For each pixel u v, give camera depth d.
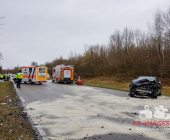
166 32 27.28
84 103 10.61
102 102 11.02
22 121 6.38
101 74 42.84
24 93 15.70
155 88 13.12
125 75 35.16
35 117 7.17
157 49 30.06
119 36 42.31
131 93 13.65
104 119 6.93
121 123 6.38
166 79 26.66
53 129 5.67
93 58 45.78
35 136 5.00
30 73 28.00
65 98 12.72
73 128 5.79
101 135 5.13
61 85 26.55
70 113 7.93
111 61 40.72
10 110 8.12
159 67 28.88
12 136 4.86
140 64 33.06
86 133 5.31
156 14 29.25
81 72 50.00
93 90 18.98
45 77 28.25
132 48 38.59
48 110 8.55
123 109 8.86
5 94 14.19
